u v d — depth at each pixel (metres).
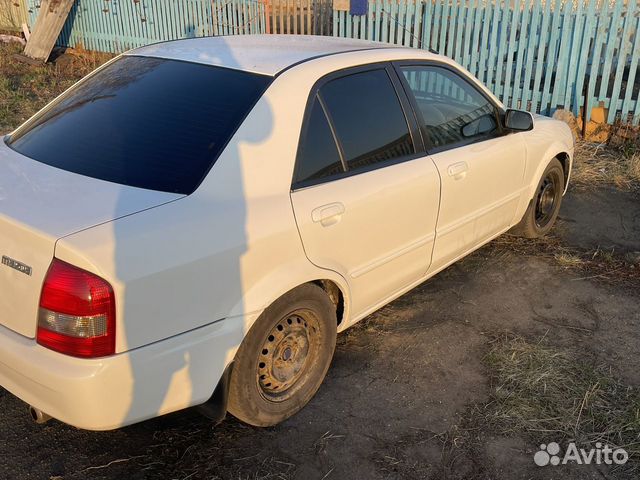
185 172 2.72
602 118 7.78
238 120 2.88
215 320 2.64
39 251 2.36
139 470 2.85
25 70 11.37
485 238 4.62
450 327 4.07
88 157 2.88
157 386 2.50
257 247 2.74
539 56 7.86
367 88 3.47
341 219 3.13
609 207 6.17
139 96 3.17
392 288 3.75
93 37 12.55
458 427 3.19
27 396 2.48
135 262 2.35
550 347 3.87
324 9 9.30
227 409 2.93
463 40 8.38
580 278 4.78
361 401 3.35
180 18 11.15
